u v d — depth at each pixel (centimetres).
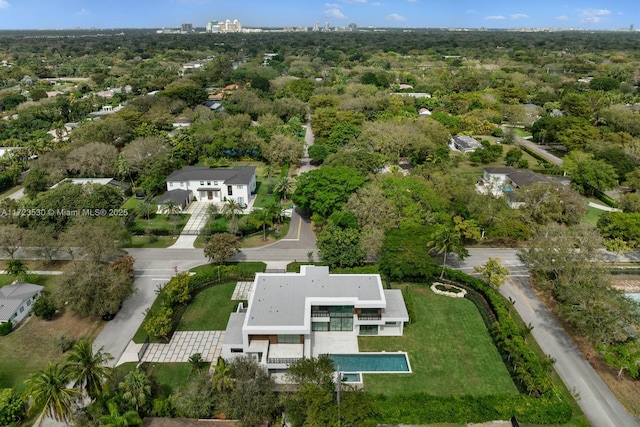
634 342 4912
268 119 14388
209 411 4262
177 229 8350
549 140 14112
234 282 6706
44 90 19862
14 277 6688
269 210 8412
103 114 16300
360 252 6738
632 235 7306
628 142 11288
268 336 4984
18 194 10169
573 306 5269
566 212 7962
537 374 4669
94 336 5528
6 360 5131
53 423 4303
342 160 9625
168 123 14362
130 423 3950
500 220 7575
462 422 4322
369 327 5562
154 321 5291
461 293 6406
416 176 9056
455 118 14700
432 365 5084
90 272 5725
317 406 3922
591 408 4500
